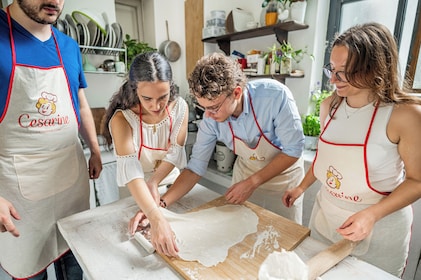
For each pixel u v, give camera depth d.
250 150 1.10
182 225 0.79
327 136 0.82
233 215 0.85
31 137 0.93
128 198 1.00
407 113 0.65
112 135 0.93
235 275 0.60
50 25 0.97
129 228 0.80
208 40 2.22
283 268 0.53
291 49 1.72
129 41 2.31
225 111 0.82
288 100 0.97
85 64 1.95
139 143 1.02
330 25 1.74
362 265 0.62
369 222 0.66
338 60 0.64
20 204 0.95
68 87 1.03
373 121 0.70
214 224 0.80
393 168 0.72
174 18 2.64
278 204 1.22
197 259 0.65
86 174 1.17
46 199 1.00
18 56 0.87
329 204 0.86
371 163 0.72
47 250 1.05
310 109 1.84
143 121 1.00
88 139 1.25
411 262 1.31
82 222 0.84
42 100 0.92
